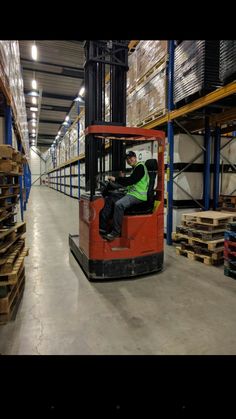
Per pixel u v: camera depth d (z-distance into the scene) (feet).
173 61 15.67
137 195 11.82
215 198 18.37
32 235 19.97
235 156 20.42
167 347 6.86
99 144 15.25
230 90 11.67
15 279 8.07
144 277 11.94
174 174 18.17
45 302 9.43
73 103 58.90
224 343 7.04
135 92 20.97
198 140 18.11
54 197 55.01
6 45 9.99
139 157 21.63
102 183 13.34
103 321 8.13
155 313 8.66
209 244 13.42
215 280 11.58
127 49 14.05
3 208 9.14
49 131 92.48
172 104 16.10
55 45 34.86
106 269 11.41
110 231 12.32
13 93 13.25
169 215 17.38
